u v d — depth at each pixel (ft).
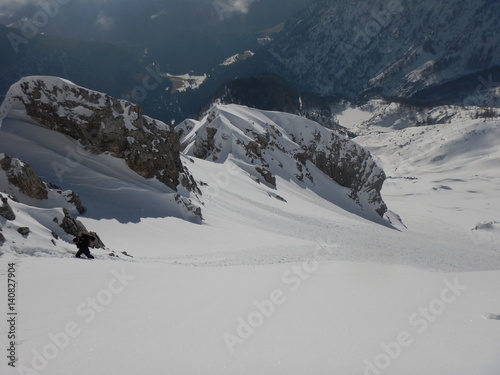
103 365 17.83
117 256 66.28
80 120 139.85
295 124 383.04
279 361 17.52
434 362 16.56
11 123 138.00
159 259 77.82
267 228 165.99
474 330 20.38
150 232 108.27
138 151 145.59
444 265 147.74
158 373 16.80
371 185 382.22
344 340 19.93
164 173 152.97
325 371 16.28
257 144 318.45
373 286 35.24
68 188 120.37
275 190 274.57
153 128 158.40
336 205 330.54
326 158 378.32
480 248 259.60
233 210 179.11
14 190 96.37
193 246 104.58
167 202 134.41
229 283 38.45
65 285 34.83
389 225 353.72
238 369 16.92
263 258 92.53
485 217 403.13
